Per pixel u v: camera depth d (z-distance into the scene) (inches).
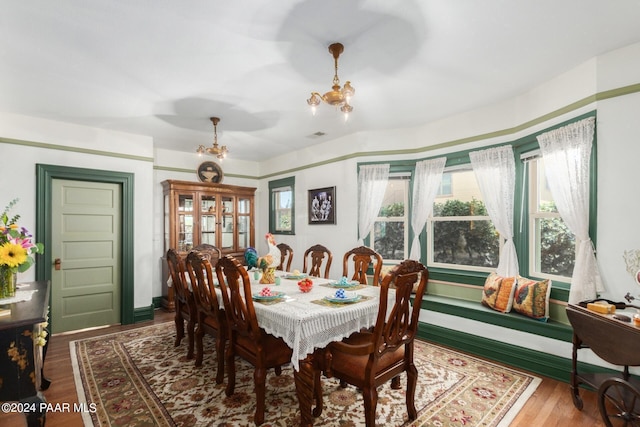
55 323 143.9
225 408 84.4
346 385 96.0
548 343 102.8
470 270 142.6
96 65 93.6
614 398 71.3
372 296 92.5
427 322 137.5
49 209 140.6
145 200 166.7
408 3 68.5
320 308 78.7
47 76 99.9
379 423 78.2
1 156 130.6
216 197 201.9
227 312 87.5
